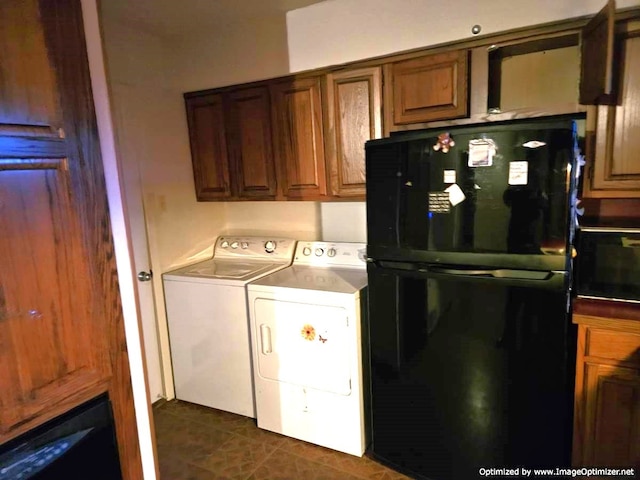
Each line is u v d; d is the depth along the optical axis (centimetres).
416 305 180
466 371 174
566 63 199
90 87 117
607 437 164
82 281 117
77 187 115
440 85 205
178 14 229
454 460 184
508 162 153
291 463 213
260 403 240
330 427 220
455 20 196
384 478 200
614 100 173
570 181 145
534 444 166
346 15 219
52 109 108
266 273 253
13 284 101
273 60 243
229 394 256
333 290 210
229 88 262
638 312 156
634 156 173
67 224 113
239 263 283
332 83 230
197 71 266
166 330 272
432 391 184
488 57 198
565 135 143
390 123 221
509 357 164
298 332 219
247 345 244
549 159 146
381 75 218
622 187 177
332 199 244
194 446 229
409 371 188
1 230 98
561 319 153
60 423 114
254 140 261
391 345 191
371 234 189
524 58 207
